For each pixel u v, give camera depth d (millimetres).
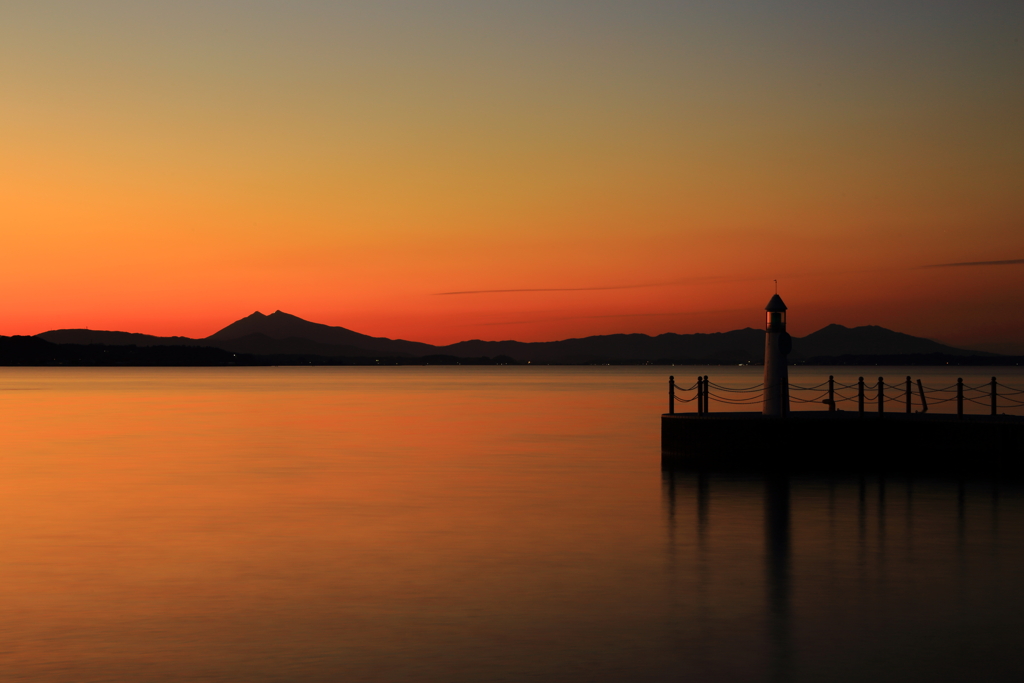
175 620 11352
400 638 10586
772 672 9414
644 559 14617
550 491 22594
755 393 113875
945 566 13953
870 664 9633
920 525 17312
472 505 20391
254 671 9477
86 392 107125
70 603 12156
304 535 16859
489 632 10805
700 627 10961
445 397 93125
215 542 16219
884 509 19156
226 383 161125
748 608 11742
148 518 18766
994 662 9672
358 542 16172
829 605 11844
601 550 15344
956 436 25391
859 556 14695
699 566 14102
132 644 10398
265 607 11930
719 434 27891
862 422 26484
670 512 19141
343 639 10562
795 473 25719
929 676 9281
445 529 17406
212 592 12711
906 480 23828
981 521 17688
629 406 72438
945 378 181375
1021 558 14461
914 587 12719
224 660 9820
